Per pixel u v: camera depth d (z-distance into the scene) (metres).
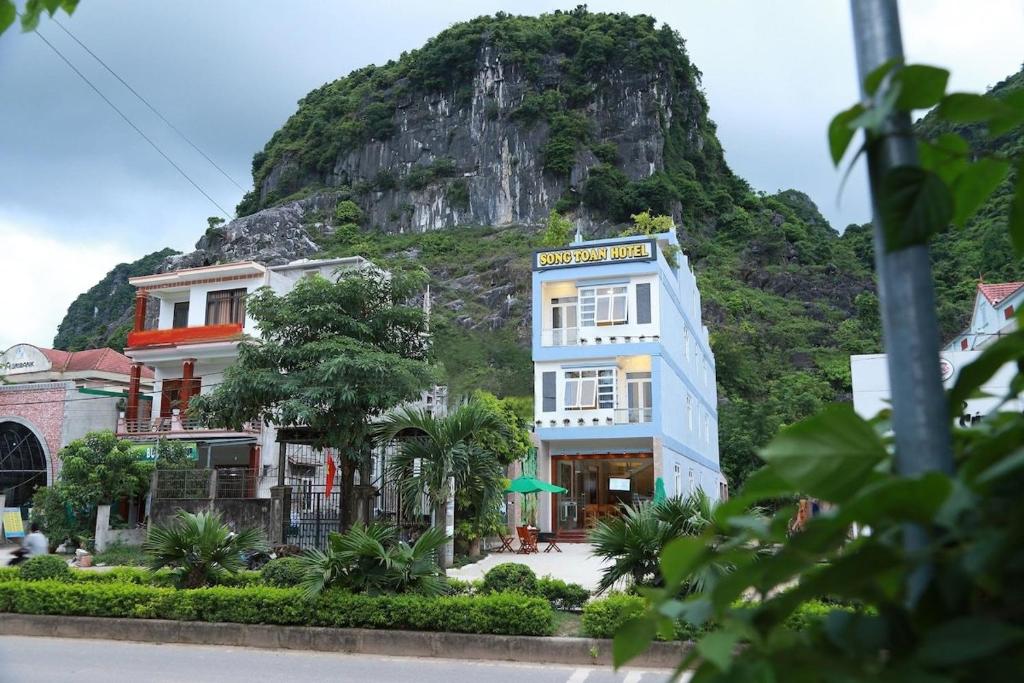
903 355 1.12
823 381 56.06
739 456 43.31
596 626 8.75
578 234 33.47
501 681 7.71
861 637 1.00
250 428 26.45
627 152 89.81
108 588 10.40
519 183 89.56
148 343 28.62
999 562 0.91
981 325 21.81
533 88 94.31
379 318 17.78
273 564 11.09
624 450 26.02
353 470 17.34
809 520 0.98
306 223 92.75
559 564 18.38
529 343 53.31
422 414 13.23
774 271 78.06
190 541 10.71
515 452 22.55
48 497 22.08
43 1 2.29
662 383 25.61
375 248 82.50
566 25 99.19
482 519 13.62
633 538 8.76
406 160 97.06
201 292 29.39
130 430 27.98
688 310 33.09
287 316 17.25
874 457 1.07
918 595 0.99
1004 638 0.84
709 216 89.50
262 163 112.69
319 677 7.89
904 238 1.07
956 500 0.94
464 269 71.31
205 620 9.84
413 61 103.75
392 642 9.06
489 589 10.50
